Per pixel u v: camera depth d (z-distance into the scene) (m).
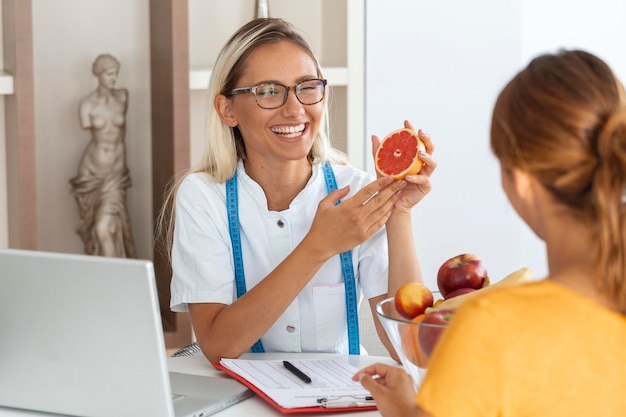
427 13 3.54
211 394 1.81
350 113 3.54
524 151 1.21
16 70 3.09
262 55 2.19
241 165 2.32
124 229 3.43
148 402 1.61
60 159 3.51
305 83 2.18
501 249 3.67
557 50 1.27
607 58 4.15
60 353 1.64
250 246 2.29
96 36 3.53
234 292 2.28
